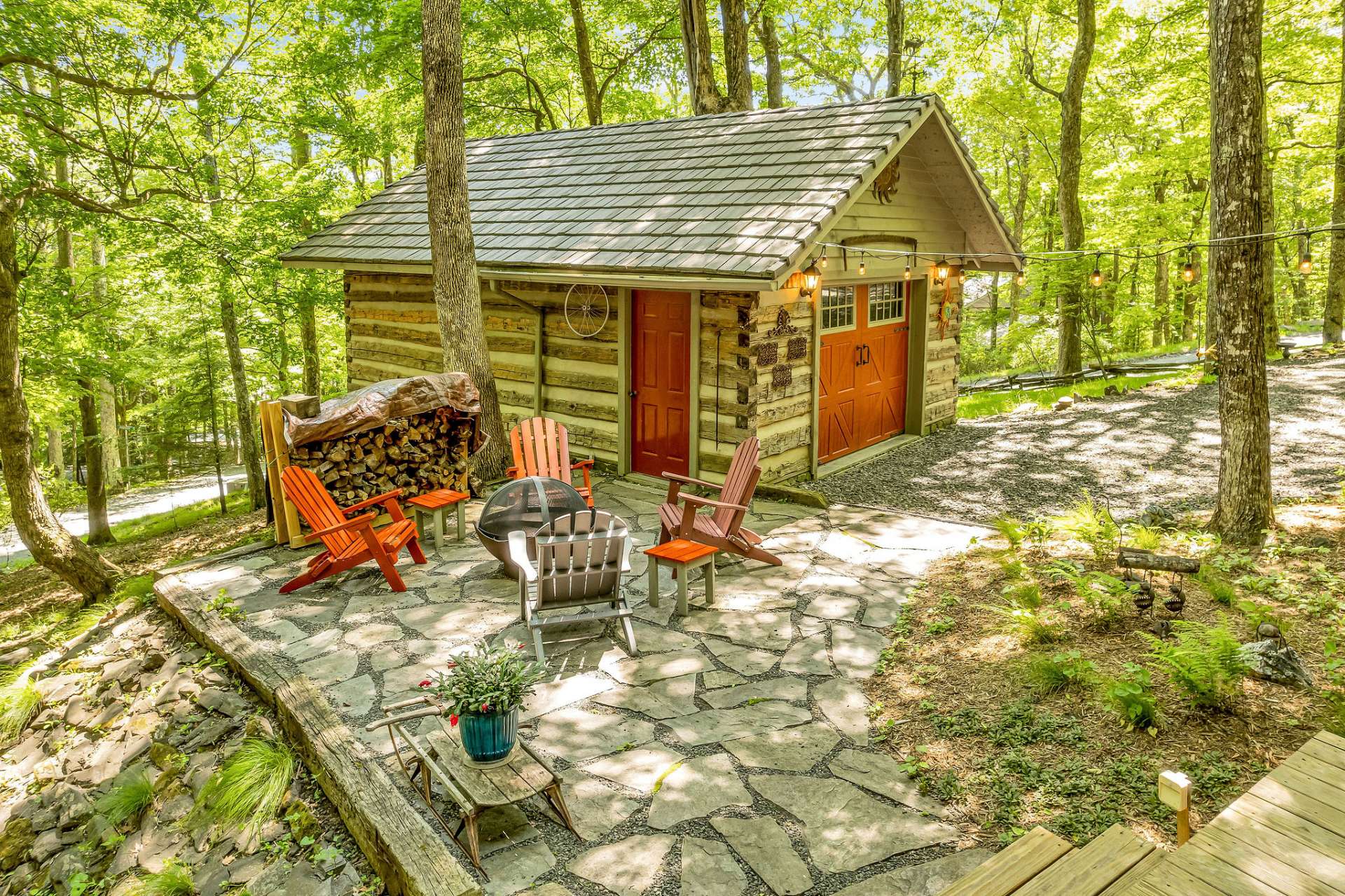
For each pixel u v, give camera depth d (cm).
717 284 782
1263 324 669
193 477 2720
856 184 835
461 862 374
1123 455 1026
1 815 525
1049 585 626
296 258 1246
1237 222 655
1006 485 931
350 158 1736
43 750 580
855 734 459
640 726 474
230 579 726
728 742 455
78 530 2059
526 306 1058
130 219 1154
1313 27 1611
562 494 742
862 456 1083
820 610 622
